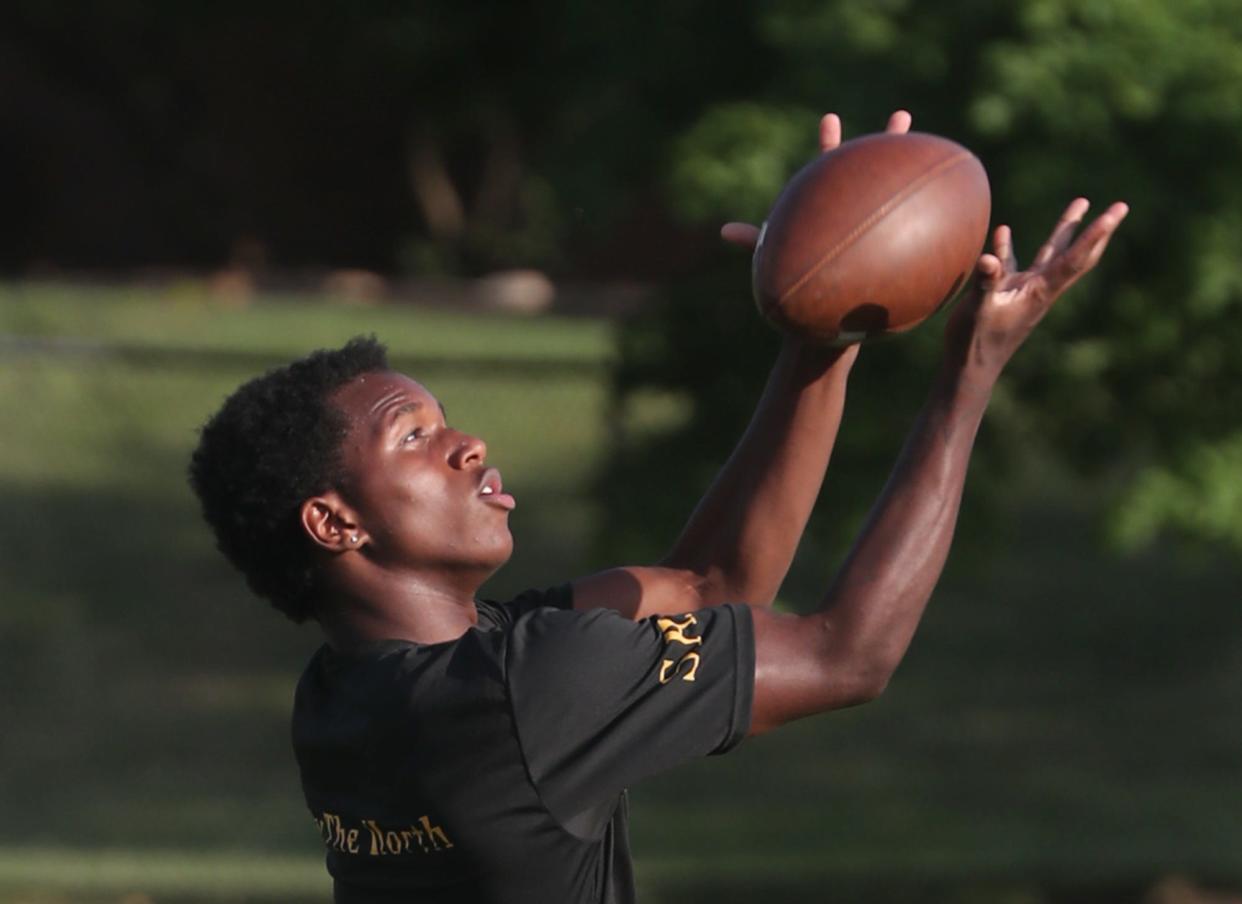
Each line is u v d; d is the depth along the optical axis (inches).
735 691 331.6
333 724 350.9
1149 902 1156.5
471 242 3457.2
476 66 1215.6
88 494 1915.6
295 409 363.6
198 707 1502.2
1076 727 1555.1
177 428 2106.3
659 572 403.5
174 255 3528.5
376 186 3560.5
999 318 347.3
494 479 368.8
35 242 3499.0
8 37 3304.6
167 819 1252.5
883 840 1245.1
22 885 1075.9
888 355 972.6
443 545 362.0
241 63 3316.9
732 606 341.7
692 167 921.5
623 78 1090.7
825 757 1459.2
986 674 1712.6
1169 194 933.8
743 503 399.5
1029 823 1296.8
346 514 361.7
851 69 939.3
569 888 340.2
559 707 330.0
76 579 1744.6
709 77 1077.1
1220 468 999.0
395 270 3543.3
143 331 2433.6
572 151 1112.2
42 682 1513.3
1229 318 970.1
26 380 2145.7
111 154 3511.3
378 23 1266.0
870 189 372.8
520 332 2632.9
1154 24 922.7
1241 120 906.7
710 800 1346.0
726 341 1070.4
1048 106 888.3
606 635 334.6
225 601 1745.8
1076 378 987.9
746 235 401.1
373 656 355.9
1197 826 1291.8
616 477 1103.0
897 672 1718.8
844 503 981.8
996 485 1071.6
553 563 1822.1
